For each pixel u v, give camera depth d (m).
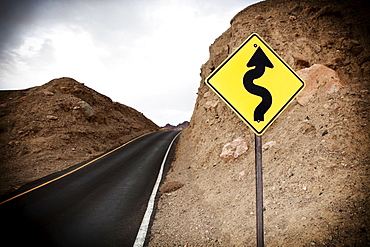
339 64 6.77
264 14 12.01
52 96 18.12
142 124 32.94
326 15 9.65
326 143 4.05
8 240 3.49
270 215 3.18
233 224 3.48
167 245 3.22
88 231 3.78
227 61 2.08
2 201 5.50
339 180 3.07
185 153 11.66
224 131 8.24
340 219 2.38
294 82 2.09
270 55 2.11
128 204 5.15
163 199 5.47
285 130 5.56
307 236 2.34
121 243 3.35
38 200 5.54
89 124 17.72
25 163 10.01
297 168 3.95
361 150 3.46
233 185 5.01
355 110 4.41
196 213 4.38
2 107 14.97
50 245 3.32
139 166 9.87
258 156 2.01
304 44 8.20
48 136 13.48
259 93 2.06
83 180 7.60
